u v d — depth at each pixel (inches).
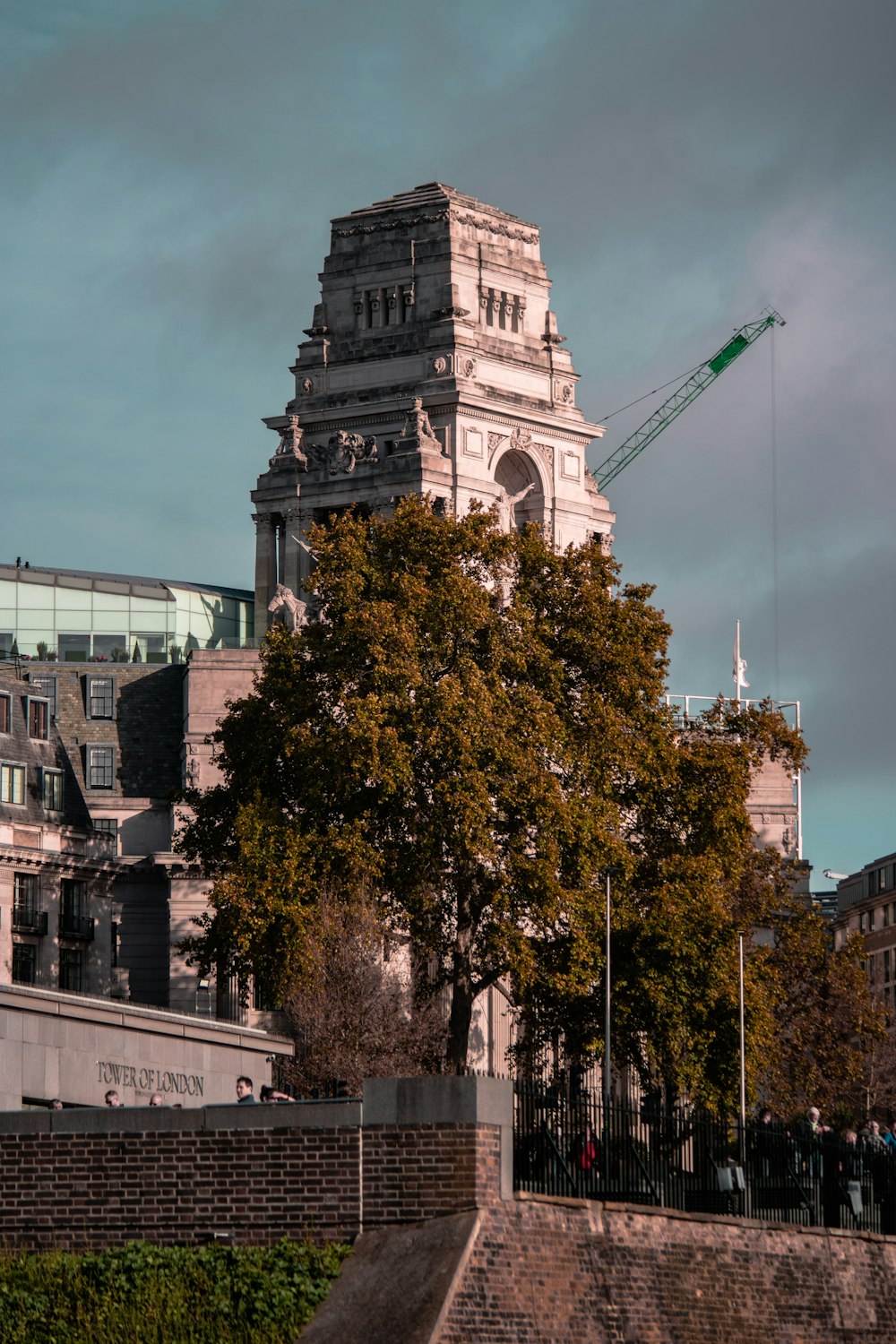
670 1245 5383.9
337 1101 4958.2
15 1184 5049.2
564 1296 4982.8
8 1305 4877.0
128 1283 4899.1
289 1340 4781.0
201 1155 4982.8
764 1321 5639.8
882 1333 6117.1
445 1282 4756.4
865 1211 6382.9
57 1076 6889.8
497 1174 4918.8
